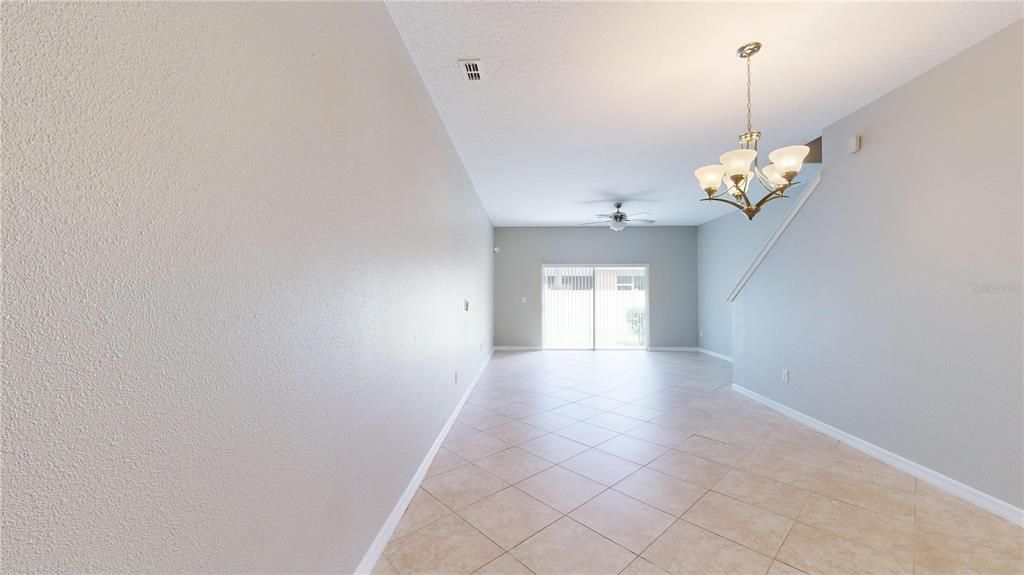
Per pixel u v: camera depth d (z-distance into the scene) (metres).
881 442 2.68
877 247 2.71
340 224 1.37
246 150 0.91
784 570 1.62
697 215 7.00
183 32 0.74
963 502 2.13
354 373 1.49
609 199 5.74
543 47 2.12
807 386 3.41
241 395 0.90
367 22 1.60
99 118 0.60
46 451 0.54
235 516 0.88
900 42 2.10
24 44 0.51
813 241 3.30
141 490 0.66
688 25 1.95
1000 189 2.03
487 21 1.90
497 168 4.27
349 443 1.44
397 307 1.96
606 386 4.97
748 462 2.67
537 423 3.52
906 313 2.50
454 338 3.62
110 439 0.62
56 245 0.54
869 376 2.77
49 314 0.54
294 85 1.10
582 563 1.67
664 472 2.52
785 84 2.53
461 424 3.49
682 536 1.85
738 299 4.55
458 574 1.60
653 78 2.44
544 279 8.30
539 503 2.15
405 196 2.08
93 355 0.59
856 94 2.65
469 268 4.57
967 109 2.17
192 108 0.76
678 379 5.36
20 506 0.51
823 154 3.18
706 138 3.42
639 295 8.26
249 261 0.92
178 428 0.73
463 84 2.49
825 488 2.30
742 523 1.95
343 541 1.39
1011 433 1.97
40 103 0.53
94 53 0.59
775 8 1.84
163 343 0.70
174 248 0.72
